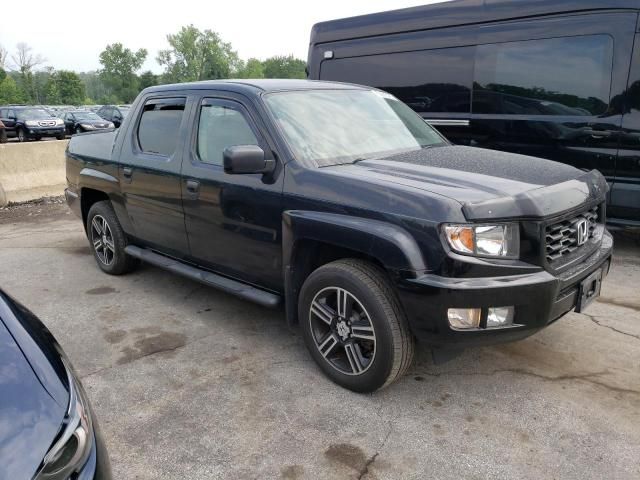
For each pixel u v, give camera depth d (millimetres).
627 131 5348
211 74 101812
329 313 3256
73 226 7898
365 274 3027
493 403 3102
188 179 4047
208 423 2990
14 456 1642
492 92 6234
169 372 3549
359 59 7402
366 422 2955
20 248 6711
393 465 2623
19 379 1898
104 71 106250
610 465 2578
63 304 4766
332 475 2572
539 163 3498
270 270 3635
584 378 3330
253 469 2625
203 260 4207
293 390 3285
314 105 3891
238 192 3646
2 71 81312
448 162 3441
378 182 3012
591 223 3369
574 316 4195
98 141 5398
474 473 2555
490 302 2705
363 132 3859
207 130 4031
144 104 4758
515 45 5996
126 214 4895
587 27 5484
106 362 3707
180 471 2627
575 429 2850
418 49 6797
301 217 3223
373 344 3057
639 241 6270
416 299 2777
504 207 2744
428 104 6793
